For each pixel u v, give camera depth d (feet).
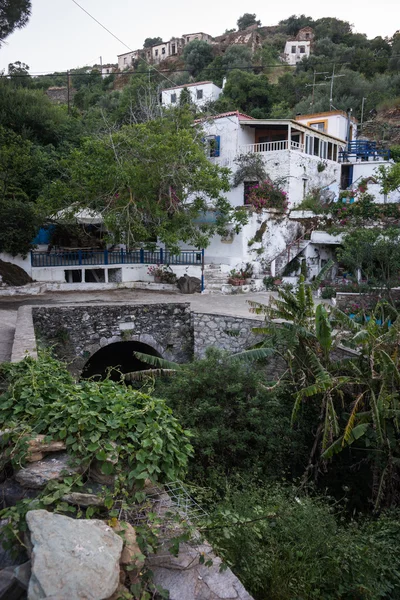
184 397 32.73
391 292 52.85
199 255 76.23
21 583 9.25
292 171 87.76
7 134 73.97
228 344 48.93
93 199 67.10
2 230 63.62
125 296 64.75
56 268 68.44
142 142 67.21
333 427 29.32
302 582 15.75
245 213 71.36
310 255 83.15
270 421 32.27
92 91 173.78
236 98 144.15
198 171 67.15
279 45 232.73
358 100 146.92
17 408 14.44
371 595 16.99
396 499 28.71
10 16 49.34
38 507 10.95
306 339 33.17
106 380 17.42
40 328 44.70
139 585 10.05
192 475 28.73
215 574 11.21
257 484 28.25
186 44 230.48
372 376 28.89
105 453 12.60
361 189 93.86
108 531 10.25
